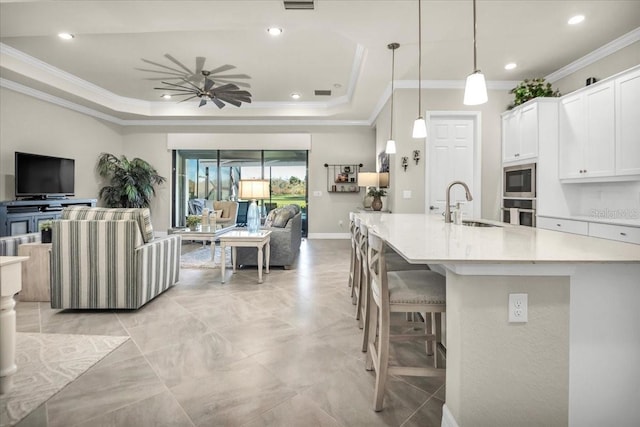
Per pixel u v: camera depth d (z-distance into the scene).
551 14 3.05
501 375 1.33
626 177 3.30
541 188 4.15
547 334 1.33
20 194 5.15
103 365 2.02
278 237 4.63
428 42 3.62
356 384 1.84
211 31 3.98
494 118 4.95
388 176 5.55
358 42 3.58
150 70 5.23
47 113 5.82
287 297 3.40
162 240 3.42
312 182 7.83
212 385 1.82
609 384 1.35
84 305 2.93
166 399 1.69
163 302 3.24
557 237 1.89
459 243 1.65
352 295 3.28
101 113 6.93
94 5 2.93
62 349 2.23
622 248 1.50
